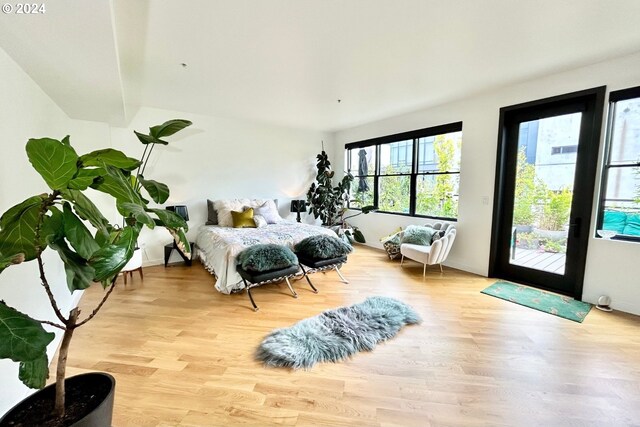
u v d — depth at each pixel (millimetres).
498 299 3199
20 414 1096
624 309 2832
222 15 1949
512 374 1953
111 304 3055
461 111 4098
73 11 1273
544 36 2293
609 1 1829
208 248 4098
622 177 2836
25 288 1698
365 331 2443
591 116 3010
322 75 3076
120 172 1161
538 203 3508
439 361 2098
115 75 2025
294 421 1566
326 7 1875
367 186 5992
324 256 3492
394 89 3578
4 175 1573
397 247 4715
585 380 1891
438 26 2121
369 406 1675
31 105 2047
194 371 1968
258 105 4289
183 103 4176
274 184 5824
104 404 1139
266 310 2943
